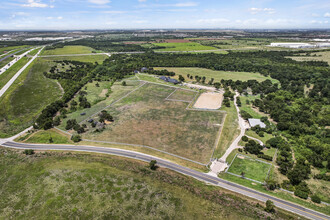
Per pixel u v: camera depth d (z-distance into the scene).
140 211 57.34
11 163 77.31
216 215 56.34
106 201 60.44
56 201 60.47
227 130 101.75
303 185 66.31
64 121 111.00
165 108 126.75
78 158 79.31
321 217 55.78
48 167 74.62
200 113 120.38
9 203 60.12
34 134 98.25
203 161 80.06
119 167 74.75
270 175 72.69
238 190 65.62
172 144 90.31
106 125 106.00
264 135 97.69
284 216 55.66
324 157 79.50
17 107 126.62
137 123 108.00
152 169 74.50
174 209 58.16
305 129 97.62
